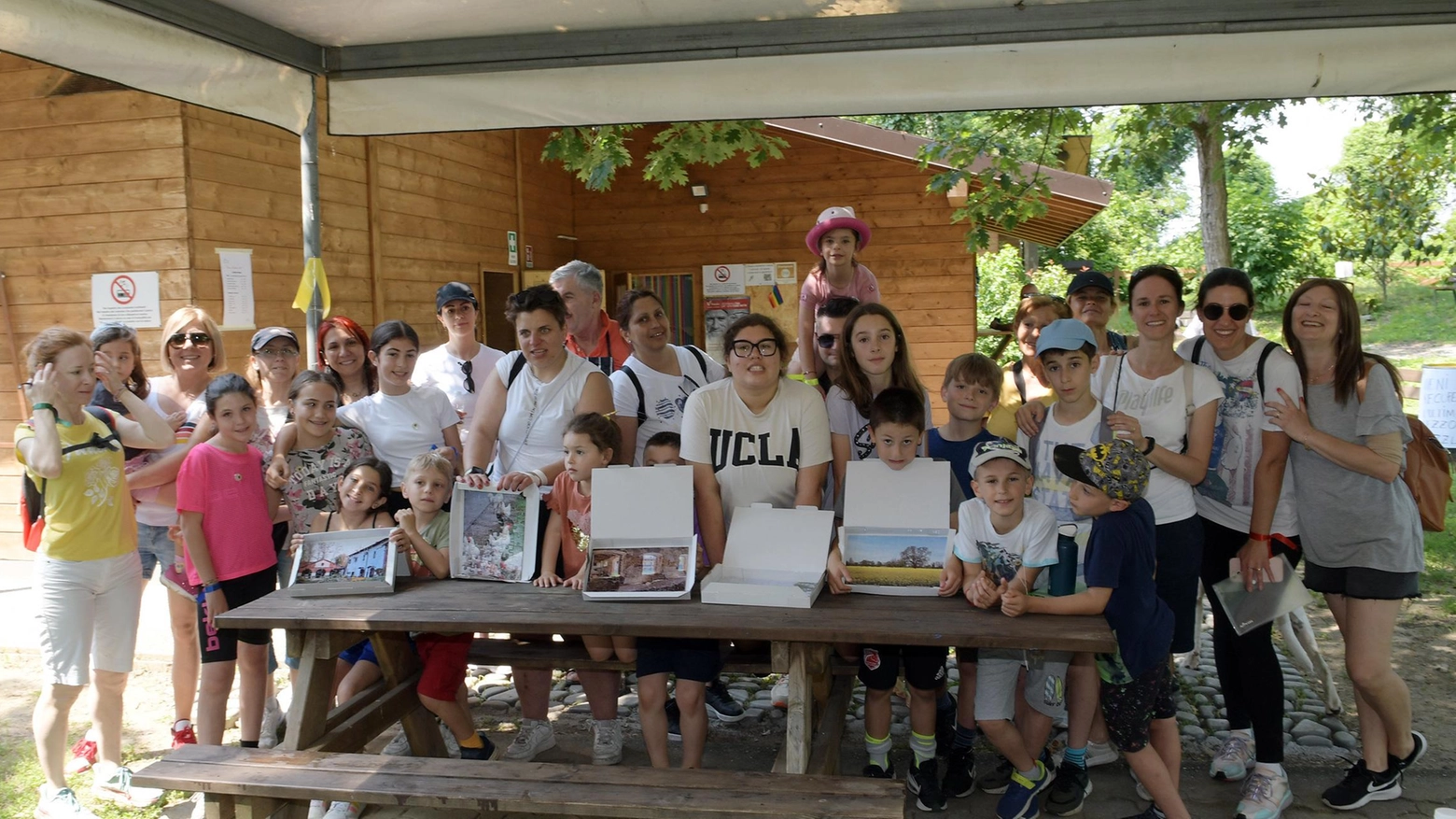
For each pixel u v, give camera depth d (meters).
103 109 6.41
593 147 8.31
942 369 11.43
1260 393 3.65
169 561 4.38
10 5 3.18
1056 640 2.85
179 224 6.36
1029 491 3.24
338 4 3.79
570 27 4.12
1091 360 3.56
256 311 6.94
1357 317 3.52
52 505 3.61
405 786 3.06
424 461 3.71
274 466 3.90
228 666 3.83
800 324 5.45
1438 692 4.93
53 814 3.63
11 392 6.84
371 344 4.55
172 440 4.14
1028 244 23.03
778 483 3.61
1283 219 24.22
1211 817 3.69
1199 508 3.86
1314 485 3.63
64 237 6.56
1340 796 3.73
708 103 4.17
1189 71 3.81
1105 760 4.14
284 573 4.41
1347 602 3.66
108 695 3.81
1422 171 12.82
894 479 3.41
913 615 3.08
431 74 4.33
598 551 3.43
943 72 3.98
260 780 3.13
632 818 2.91
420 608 3.30
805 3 3.81
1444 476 3.68
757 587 3.21
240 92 4.09
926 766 3.83
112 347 4.14
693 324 12.04
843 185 11.56
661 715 3.63
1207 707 4.78
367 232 8.24
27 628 5.88
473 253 10.00
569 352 4.19
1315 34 3.71
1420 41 3.65
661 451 3.84
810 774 3.21
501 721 4.73
